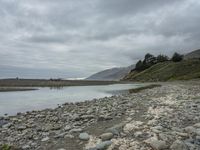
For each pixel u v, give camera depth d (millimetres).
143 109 15547
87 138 8969
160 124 10117
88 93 47406
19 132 11250
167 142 7738
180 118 11195
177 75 132750
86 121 12859
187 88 38938
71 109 19688
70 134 9805
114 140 8258
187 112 12727
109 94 43500
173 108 14648
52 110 19891
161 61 196250
